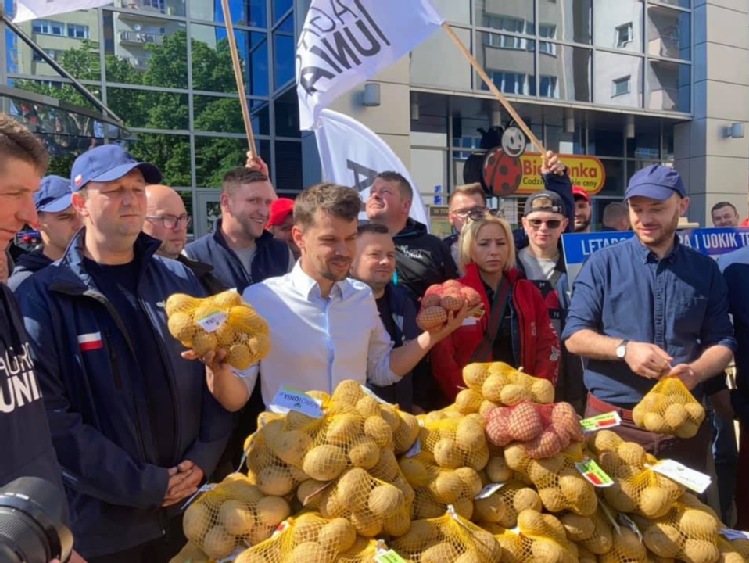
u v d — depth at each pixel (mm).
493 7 11289
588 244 4035
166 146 10297
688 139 13773
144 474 1962
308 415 1571
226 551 1503
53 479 1602
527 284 3273
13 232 1557
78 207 2170
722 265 3146
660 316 2768
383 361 2594
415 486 1667
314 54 4336
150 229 3227
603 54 12562
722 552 1724
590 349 2734
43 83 9141
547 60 11953
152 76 10109
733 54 13664
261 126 11117
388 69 9797
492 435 1719
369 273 2801
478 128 12664
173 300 1854
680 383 2150
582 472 1708
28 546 930
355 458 1481
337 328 2373
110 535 2010
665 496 1717
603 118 13008
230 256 3537
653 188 2689
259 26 10984
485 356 3092
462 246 3297
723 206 7359
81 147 5047
